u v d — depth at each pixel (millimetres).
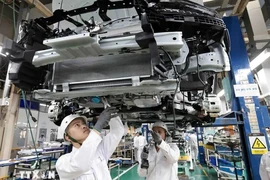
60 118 2295
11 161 4109
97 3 1167
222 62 1352
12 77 1290
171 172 2787
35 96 1531
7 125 5418
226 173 5570
